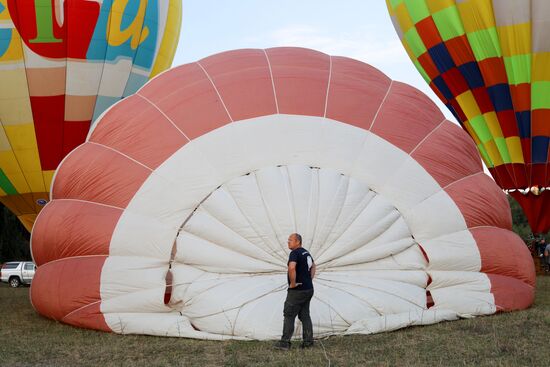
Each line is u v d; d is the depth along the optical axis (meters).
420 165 9.19
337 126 9.16
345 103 9.45
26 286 21.20
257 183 8.59
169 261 8.36
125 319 8.10
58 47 15.20
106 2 15.54
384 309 7.86
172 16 17.56
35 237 9.58
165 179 8.73
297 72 9.74
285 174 8.65
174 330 7.77
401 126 9.47
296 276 6.80
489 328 7.71
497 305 8.64
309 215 8.30
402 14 16.16
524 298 9.01
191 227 8.41
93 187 9.07
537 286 12.90
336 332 7.54
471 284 8.70
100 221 8.75
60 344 7.52
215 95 9.45
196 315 7.89
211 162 8.77
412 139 9.41
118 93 15.98
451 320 8.21
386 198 8.78
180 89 9.71
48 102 15.37
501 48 14.73
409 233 8.70
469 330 7.62
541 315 8.52
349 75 10.00
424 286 8.48
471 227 9.12
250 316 7.59
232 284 8.00
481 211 9.21
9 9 14.94
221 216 8.38
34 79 15.21
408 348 6.78
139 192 8.75
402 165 9.09
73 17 15.23
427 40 15.67
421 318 7.92
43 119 15.42
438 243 8.71
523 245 9.65
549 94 14.56
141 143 9.16
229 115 9.19
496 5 14.53
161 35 16.95
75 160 9.46
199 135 9.02
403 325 7.75
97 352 7.05
